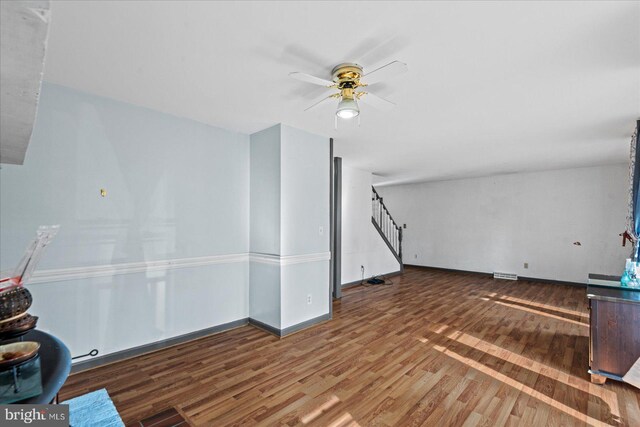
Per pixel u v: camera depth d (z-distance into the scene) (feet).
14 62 2.01
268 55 6.95
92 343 8.96
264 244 12.28
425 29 5.99
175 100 9.53
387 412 7.04
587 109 10.10
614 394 7.80
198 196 11.40
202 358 9.62
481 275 24.49
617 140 13.66
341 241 18.92
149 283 10.11
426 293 18.57
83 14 5.54
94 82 8.34
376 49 6.69
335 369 8.98
